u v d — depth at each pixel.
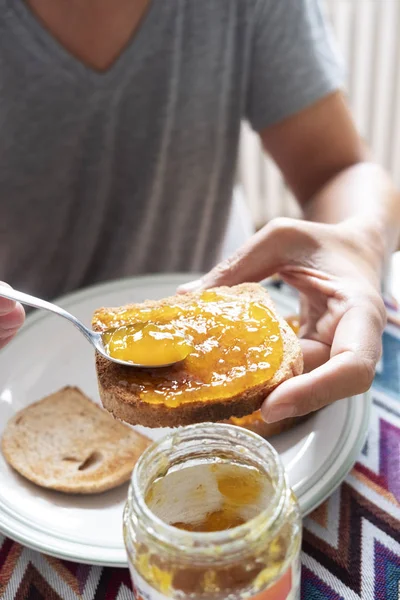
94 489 0.48
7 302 0.49
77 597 0.43
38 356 0.60
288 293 0.66
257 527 0.33
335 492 0.48
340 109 0.76
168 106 0.73
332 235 0.54
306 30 0.74
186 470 0.38
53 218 0.74
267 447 0.36
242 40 0.74
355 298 0.49
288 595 0.35
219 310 0.47
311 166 0.78
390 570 0.43
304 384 0.43
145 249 0.82
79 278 0.79
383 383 0.56
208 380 0.43
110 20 0.68
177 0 0.69
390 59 1.30
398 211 0.65
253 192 1.45
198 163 0.79
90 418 0.55
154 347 0.44
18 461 0.50
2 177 0.71
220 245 0.87
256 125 0.80
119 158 0.74
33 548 0.44
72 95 0.69
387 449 0.51
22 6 0.66
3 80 0.68
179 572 0.33
